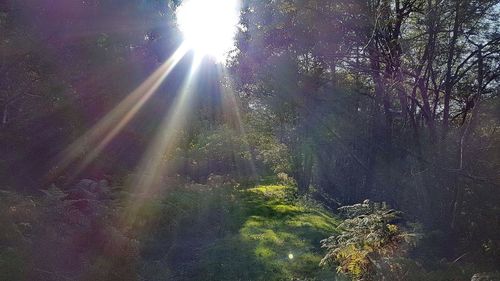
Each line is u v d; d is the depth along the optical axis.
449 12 8.95
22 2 9.09
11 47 8.72
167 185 14.16
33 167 9.79
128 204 10.27
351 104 11.92
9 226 5.64
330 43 10.98
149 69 13.54
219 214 12.01
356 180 13.43
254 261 8.30
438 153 9.22
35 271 5.23
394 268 6.54
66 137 10.59
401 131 11.05
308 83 11.61
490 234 8.11
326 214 14.41
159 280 6.93
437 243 8.11
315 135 13.48
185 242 9.45
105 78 11.32
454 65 9.70
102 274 5.94
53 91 9.74
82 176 11.60
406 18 10.36
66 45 9.96
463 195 8.69
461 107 10.13
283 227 11.41
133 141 13.84
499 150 8.45
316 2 10.40
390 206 10.37
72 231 6.81
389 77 10.67
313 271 7.86
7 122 9.34
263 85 12.62
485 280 5.62
